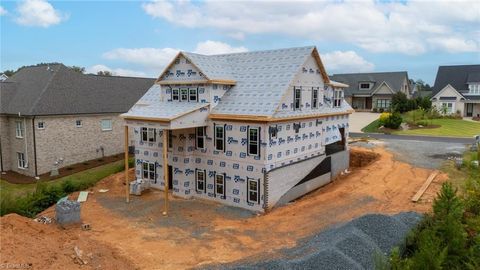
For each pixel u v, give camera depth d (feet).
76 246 49.08
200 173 78.28
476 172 75.31
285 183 74.23
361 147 114.73
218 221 64.44
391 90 224.33
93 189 87.15
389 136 138.62
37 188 80.84
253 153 69.67
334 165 92.53
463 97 193.57
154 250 51.34
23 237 48.06
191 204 74.90
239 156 71.67
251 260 46.26
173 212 69.77
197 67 75.00
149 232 59.11
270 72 77.82
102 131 122.83
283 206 71.51
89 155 119.44
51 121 108.17
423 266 39.09
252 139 69.62
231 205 73.77
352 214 60.90
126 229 60.59
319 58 82.38
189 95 78.59
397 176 81.25
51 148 108.68
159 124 69.67
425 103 194.18
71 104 114.11
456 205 50.31
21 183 99.60
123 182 92.17
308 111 81.05
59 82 117.50
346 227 52.60
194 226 61.82
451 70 215.10
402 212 59.62
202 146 77.25
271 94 71.67
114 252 49.83
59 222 60.70
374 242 49.47
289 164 75.25
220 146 74.38
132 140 133.18
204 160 77.20
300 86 77.92
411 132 146.41
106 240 55.31
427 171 84.12
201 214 68.54
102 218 66.59
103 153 123.44
